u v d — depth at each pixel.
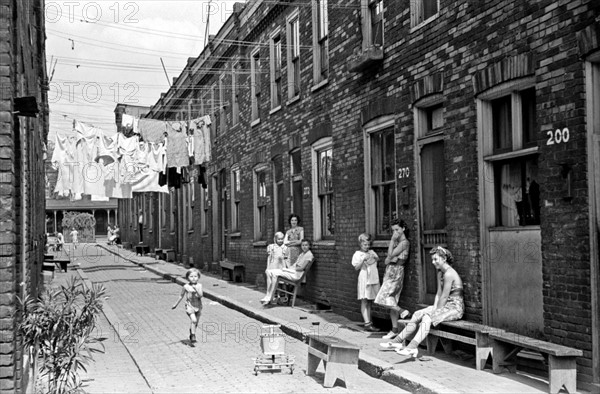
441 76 9.71
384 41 11.60
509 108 8.63
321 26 14.90
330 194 14.48
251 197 20.64
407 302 10.62
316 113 14.84
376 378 8.50
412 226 10.55
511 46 8.20
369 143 12.27
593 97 7.04
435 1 10.22
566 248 7.25
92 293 7.28
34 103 7.11
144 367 9.49
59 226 67.69
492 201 8.84
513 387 7.28
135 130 20.41
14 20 7.14
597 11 6.86
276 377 8.68
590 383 6.91
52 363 7.23
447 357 9.00
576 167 7.11
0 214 6.43
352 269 12.84
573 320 7.15
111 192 22.73
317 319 12.99
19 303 6.90
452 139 9.46
